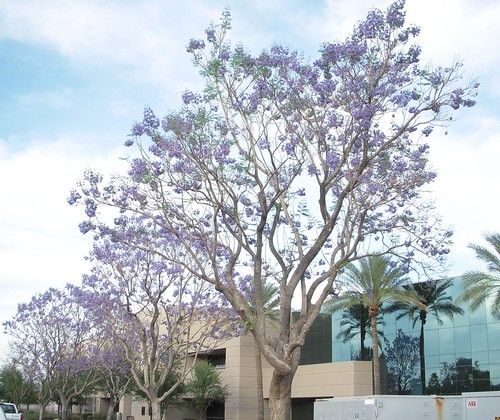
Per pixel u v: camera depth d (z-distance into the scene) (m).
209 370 51.78
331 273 16.66
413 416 16.50
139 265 28.25
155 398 27.67
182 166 17.62
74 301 39.53
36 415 68.44
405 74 16.94
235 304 16.16
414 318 43.97
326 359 49.91
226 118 17.44
